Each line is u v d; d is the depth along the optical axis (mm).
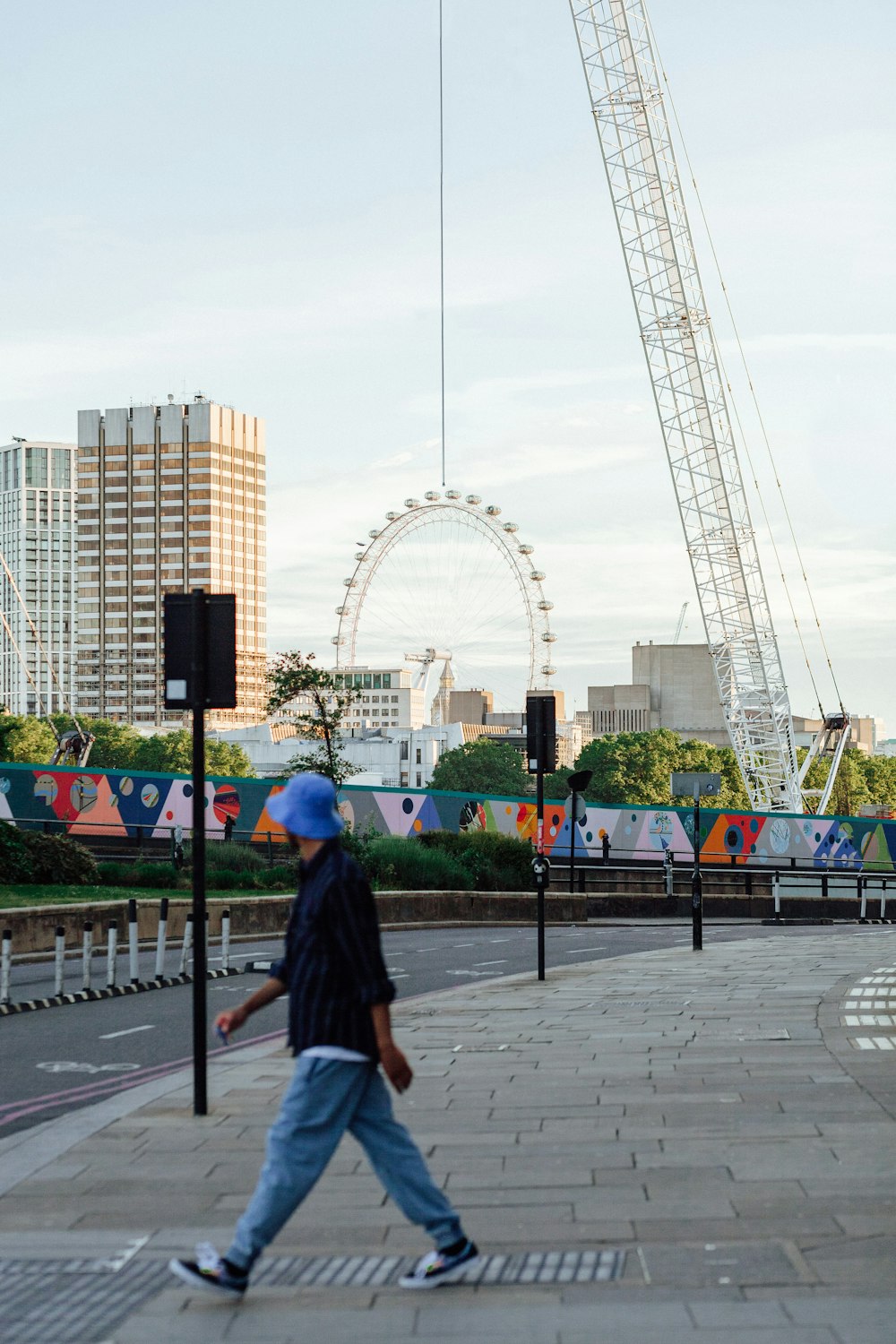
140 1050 14031
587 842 55688
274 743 198000
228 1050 13969
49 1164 8664
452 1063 12625
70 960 23141
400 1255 6676
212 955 23938
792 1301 5773
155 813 46406
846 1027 14242
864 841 65688
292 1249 6801
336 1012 6039
